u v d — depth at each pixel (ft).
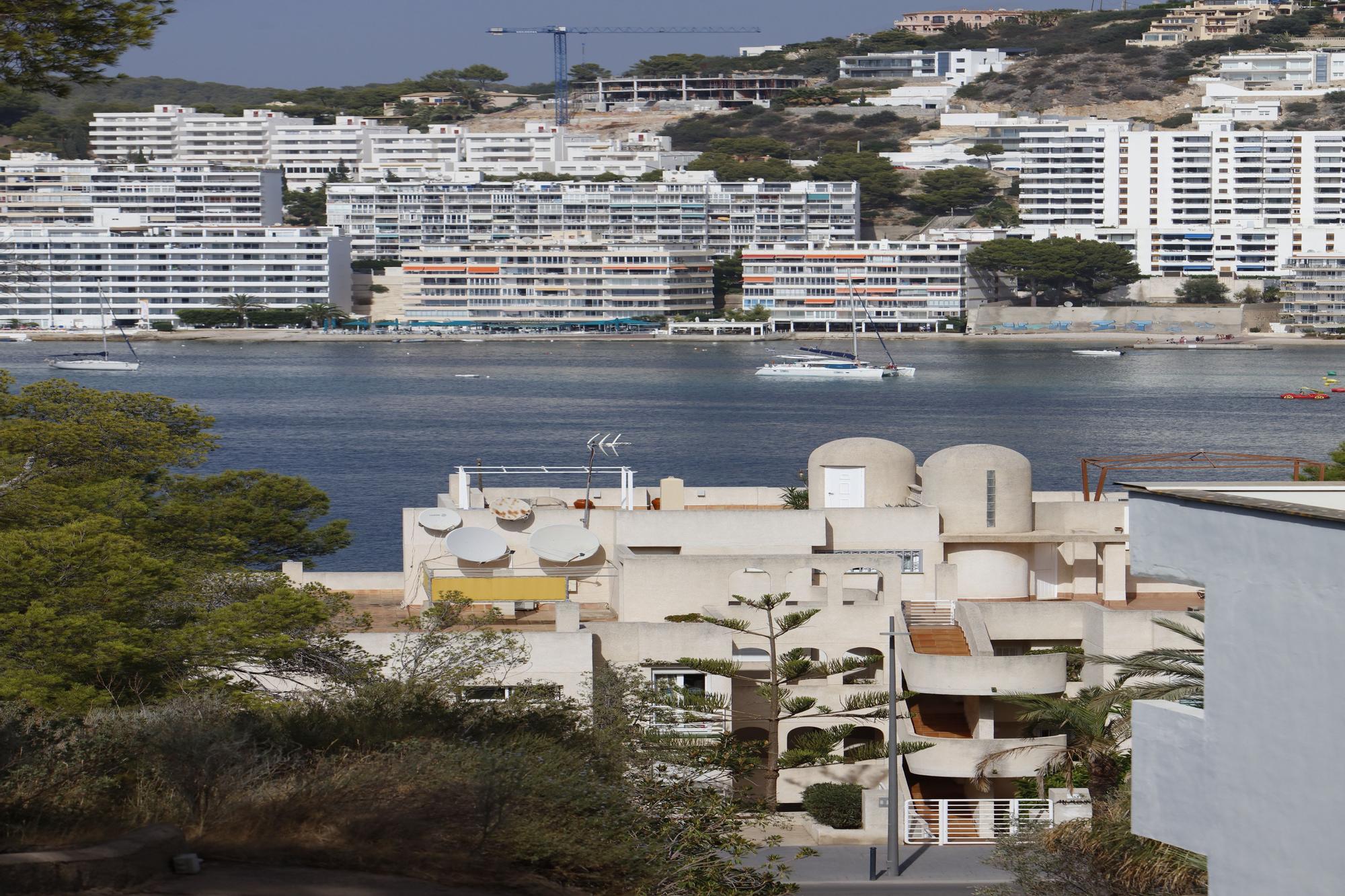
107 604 389.60
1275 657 139.54
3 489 467.93
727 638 473.67
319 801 234.99
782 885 284.82
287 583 453.99
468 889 211.00
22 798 229.45
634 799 277.64
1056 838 302.86
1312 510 136.15
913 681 467.93
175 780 241.55
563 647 449.89
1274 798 139.85
